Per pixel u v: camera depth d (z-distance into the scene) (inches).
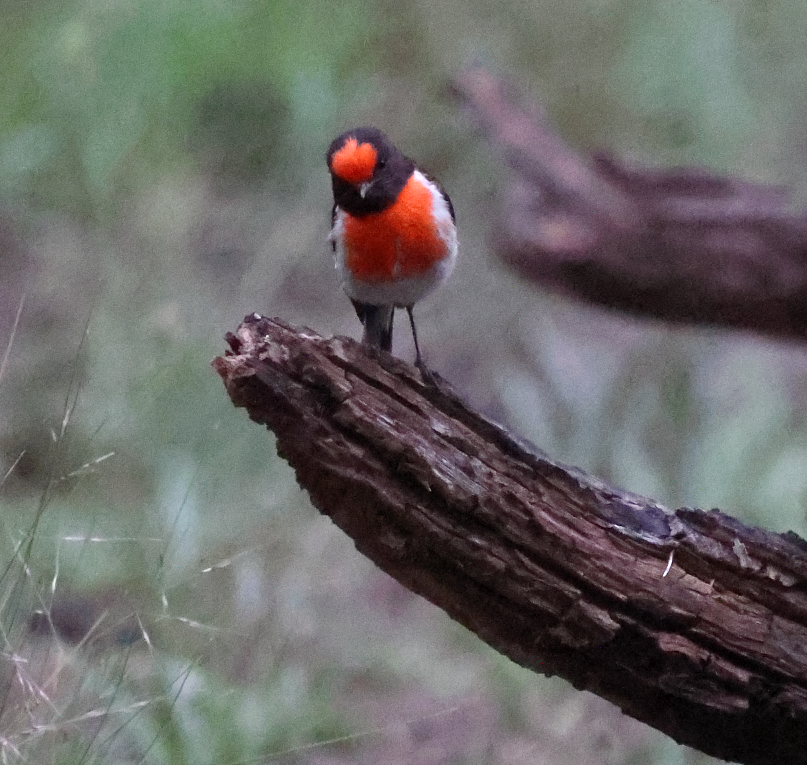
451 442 240.7
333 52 667.4
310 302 573.6
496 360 561.6
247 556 411.5
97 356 482.6
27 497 402.3
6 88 616.4
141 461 448.1
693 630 246.7
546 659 255.0
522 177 488.7
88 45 623.2
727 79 666.8
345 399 234.2
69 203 594.2
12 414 454.9
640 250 457.4
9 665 280.1
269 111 643.5
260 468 475.2
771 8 711.7
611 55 684.1
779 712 248.8
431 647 435.8
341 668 411.5
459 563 244.7
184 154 628.1
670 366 537.0
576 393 521.7
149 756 300.8
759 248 447.2
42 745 264.1
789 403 522.6
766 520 456.1
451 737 391.2
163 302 513.7
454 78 519.8
